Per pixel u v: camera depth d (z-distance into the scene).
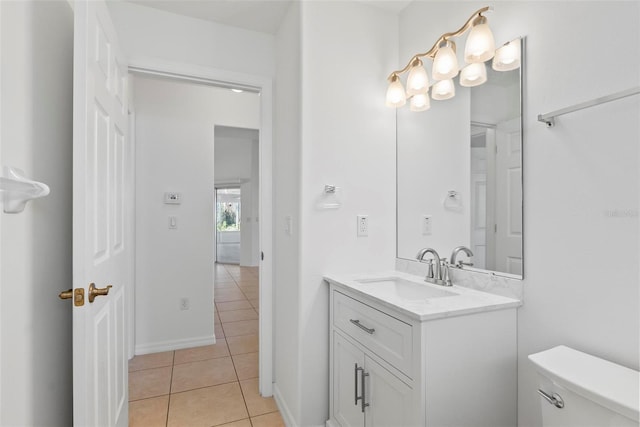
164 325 2.90
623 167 1.00
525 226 1.30
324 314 1.84
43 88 1.15
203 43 2.14
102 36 1.31
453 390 1.20
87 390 1.11
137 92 2.85
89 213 1.13
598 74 1.07
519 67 1.33
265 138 2.26
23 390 1.00
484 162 1.49
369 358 1.44
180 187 2.97
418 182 1.86
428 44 1.82
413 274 1.88
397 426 1.27
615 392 0.84
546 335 1.22
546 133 1.23
